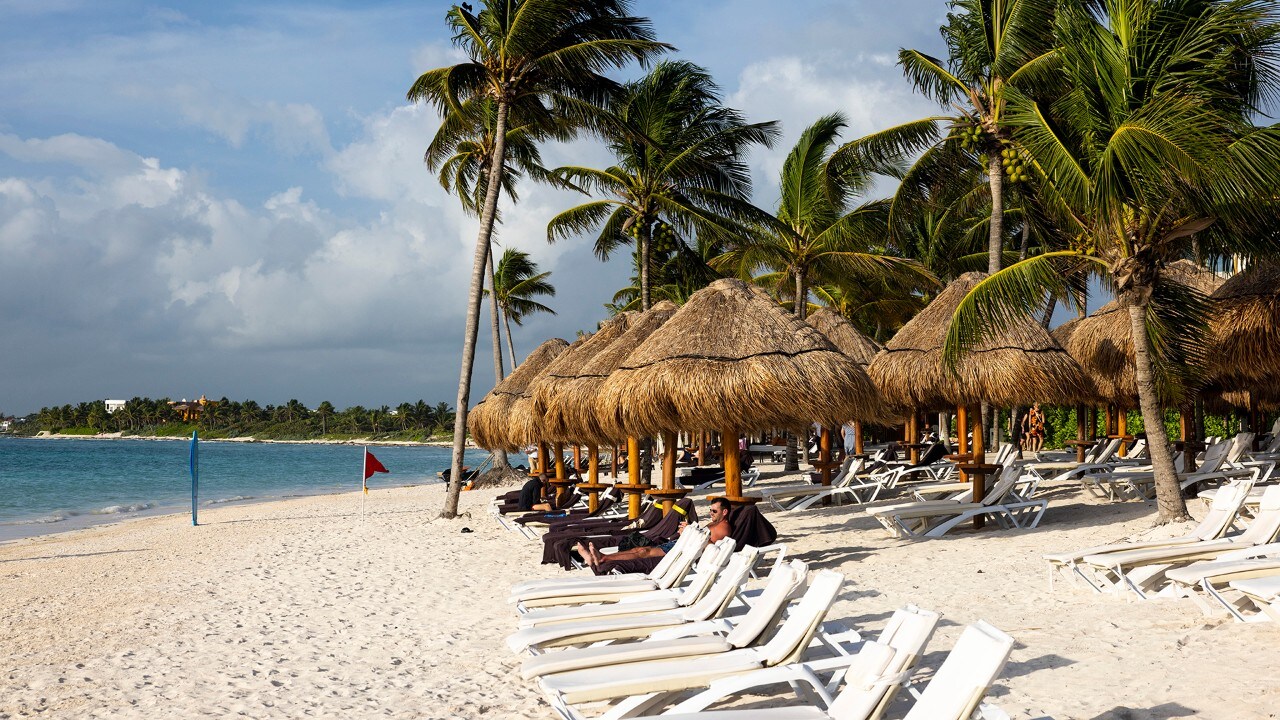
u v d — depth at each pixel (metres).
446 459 91.12
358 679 6.22
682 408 10.00
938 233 28.08
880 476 16.83
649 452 19.17
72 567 13.84
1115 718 4.46
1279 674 4.88
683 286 31.67
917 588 8.18
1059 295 10.88
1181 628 6.02
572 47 16.41
